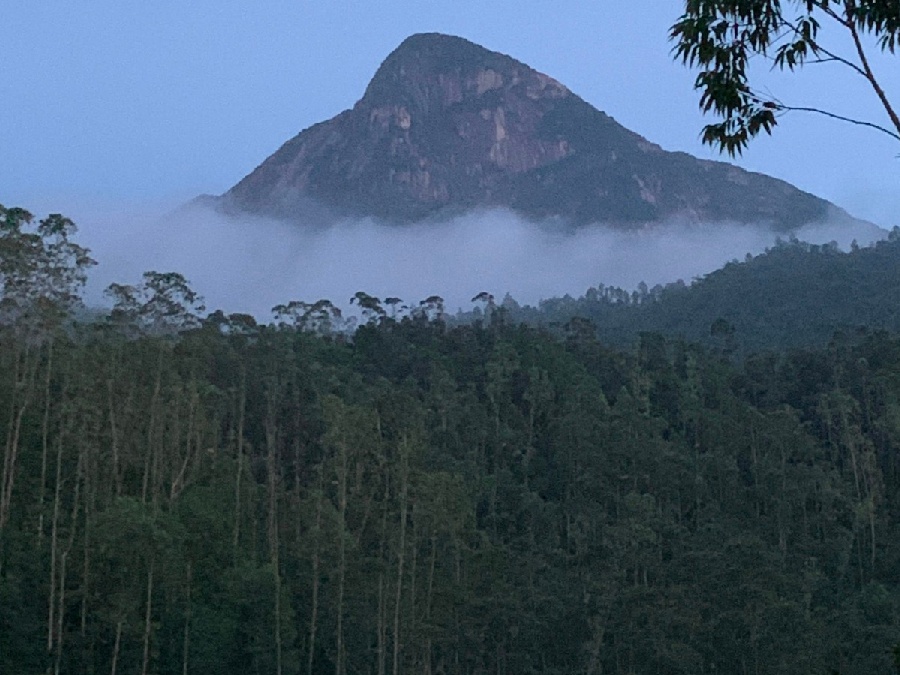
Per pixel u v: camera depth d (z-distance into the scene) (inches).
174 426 2354.8
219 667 2006.6
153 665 1989.4
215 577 2118.6
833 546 2874.0
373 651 2223.2
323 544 2176.4
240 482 2404.0
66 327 2262.6
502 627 2255.2
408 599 2212.1
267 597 2050.9
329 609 2233.0
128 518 1854.1
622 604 2268.7
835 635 2305.6
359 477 2427.4
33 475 2199.8
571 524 2876.5
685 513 3048.7
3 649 1835.6
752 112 577.9
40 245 2031.3
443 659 2306.8
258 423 2952.8
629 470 3006.9
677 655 2167.8
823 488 2970.0
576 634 2271.2
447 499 2246.6
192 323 2518.5
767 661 2202.3
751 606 2236.7
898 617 2383.1
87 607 1994.3
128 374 2314.2
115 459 2159.2
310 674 2121.1
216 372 2896.2
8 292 2014.0
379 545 2442.2
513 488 2920.8
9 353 2169.0
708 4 562.3
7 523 1995.6
